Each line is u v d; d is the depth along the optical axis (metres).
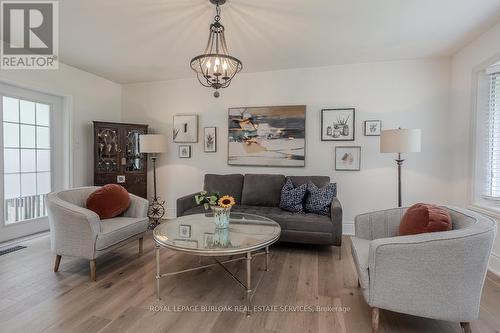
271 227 2.42
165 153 4.50
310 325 1.73
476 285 1.48
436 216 1.69
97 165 4.04
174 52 3.29
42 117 3.62
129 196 2.99
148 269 2.55
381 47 3.12
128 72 4.09
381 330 1.69
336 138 3.72
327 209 3.11
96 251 2.30
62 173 3.87
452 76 3.34
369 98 3.62
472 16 2.43
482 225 1.52
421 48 3.15
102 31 2.75
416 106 3.48
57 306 1.91
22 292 2.09
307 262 2.75
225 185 3.85
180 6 2.28
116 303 1.96
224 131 4.20
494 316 1.82
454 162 3.28
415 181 3.50
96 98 4.26
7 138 3.21
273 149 3.95
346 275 2.45
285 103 3.92
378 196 3.62
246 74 4.06
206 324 1.72
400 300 1.55
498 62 2.58
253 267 2.62
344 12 2.36
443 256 1.46
